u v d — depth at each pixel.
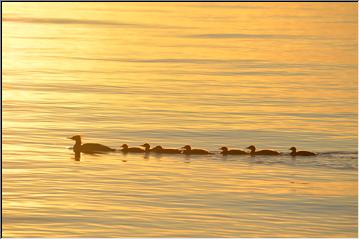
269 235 54.16
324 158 74.88
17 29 170.75
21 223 56.00
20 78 115.31
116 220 56.62
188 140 82.06
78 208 59.25
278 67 129.50
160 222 56.38
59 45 151.00
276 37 167.12
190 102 100.94
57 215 57.56
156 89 109.19
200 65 130.88
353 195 63.38
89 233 54.28
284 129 87.31
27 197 61.59
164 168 70.81
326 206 60.62
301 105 100.25
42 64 128.75
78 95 103.88
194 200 61.50
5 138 80.88
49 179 66.69
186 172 69.56
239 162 73.31
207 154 75.38
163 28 180.88
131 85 111.81
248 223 56.53
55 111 93.75
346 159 74.88
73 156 74.56
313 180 67.75
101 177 67.56
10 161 72.25
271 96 105.50
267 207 60.12
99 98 102.19
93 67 127.25
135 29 178.00
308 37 167.25
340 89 111.19
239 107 98.56
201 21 195.75
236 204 60.75
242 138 83.19
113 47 150.38
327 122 91.12
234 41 160.88
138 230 54.69
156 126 87.62
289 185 66.12
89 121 89.25
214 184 66.00
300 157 75.06
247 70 126.31
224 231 54.72
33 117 90.44
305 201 61.72
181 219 57.00
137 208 59.31
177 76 120.06
